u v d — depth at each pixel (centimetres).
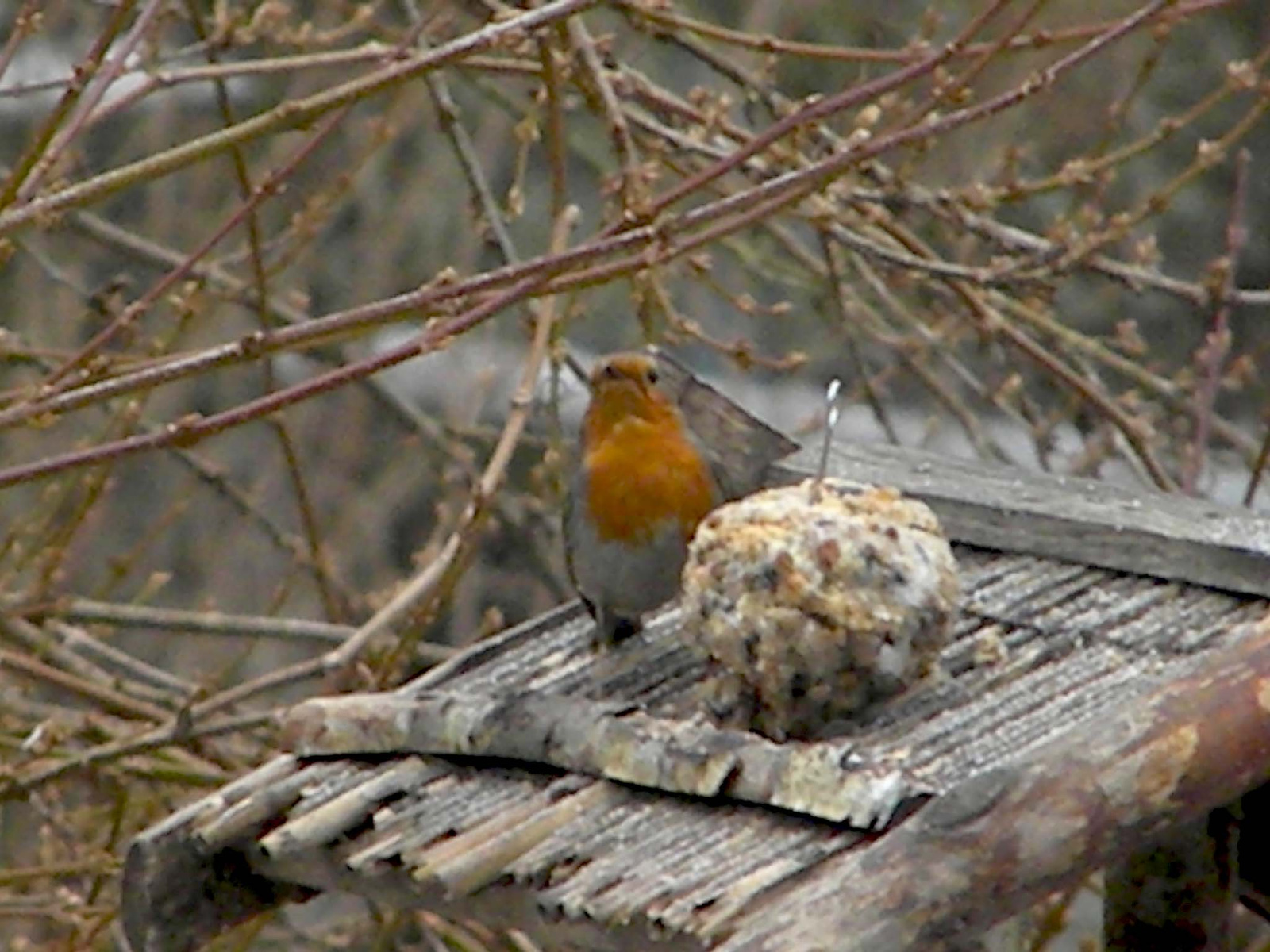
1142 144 914
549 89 816
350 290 1352
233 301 992
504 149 1459
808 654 538
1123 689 548
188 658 1445
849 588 542
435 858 542
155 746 893
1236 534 617
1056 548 633
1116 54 1314
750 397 1451
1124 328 1025
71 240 1304
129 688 995
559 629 649
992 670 568
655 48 1426
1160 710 514
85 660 1072
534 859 527
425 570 898
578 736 560
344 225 1366
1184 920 651
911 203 943
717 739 533
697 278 938
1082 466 1017
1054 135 1317
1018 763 496
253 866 604
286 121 629
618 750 549
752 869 502
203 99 1345
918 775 513
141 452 620
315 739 606
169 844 602
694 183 686
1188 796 508
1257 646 537
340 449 1438
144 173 627
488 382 1142
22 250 1055
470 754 581
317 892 614
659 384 649
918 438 1383
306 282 1319
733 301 937
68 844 1022
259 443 1471
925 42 882
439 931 949
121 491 1478
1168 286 955
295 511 1452
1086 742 503
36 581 1022
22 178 670
